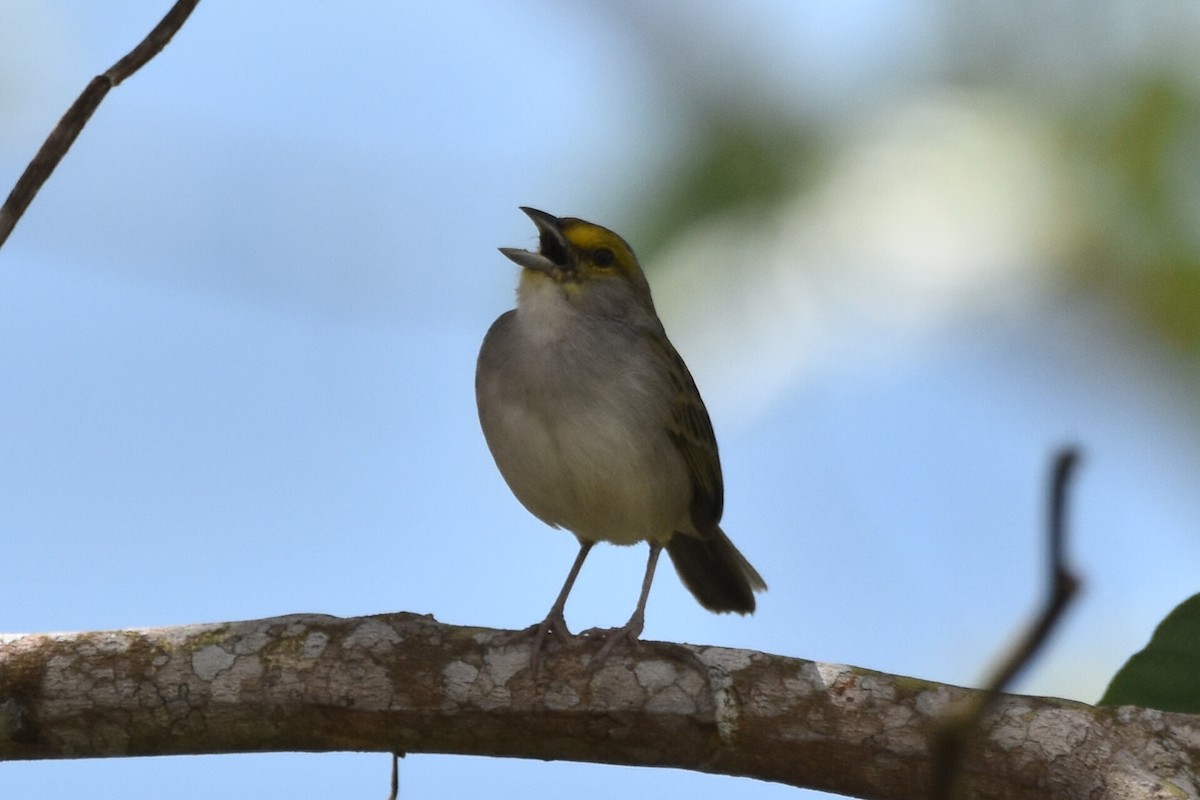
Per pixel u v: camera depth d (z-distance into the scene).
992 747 8.83
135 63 8.83
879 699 9.09
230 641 9.30
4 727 9.15
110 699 9.15
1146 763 8.70
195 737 9.27
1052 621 4.46
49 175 8.76
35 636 9.36
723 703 9.16
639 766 9.40
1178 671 9.03
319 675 9.20
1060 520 4.46
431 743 9.35
